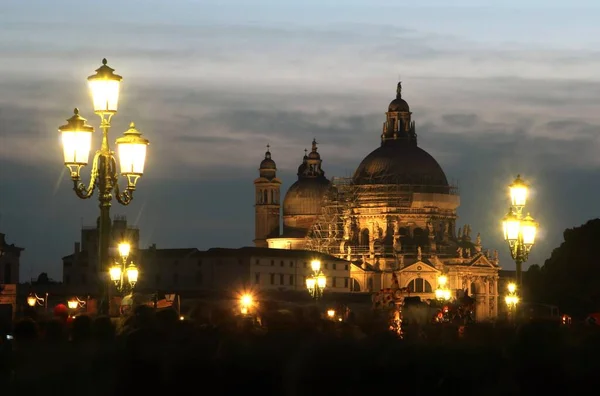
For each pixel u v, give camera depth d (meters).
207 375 36.47
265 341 38.00
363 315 54.12
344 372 36.56
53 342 39.03
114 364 36.56
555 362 37.34
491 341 41.56
